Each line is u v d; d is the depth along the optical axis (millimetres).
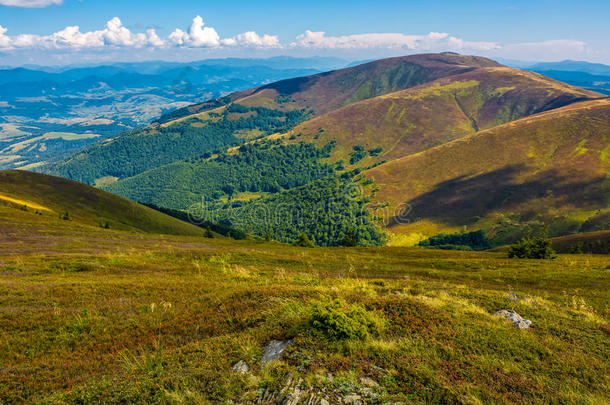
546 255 50688
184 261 34062
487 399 6301
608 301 18672
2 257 28688
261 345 8539
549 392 6707
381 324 9414
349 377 6719
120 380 7422
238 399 6285
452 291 16953
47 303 14562
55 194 116000
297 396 6195
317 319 9023
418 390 6461
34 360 9703
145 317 13164
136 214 126562
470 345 8508
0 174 115312
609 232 106125
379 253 64812
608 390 6887
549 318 11664
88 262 27547
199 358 8141
